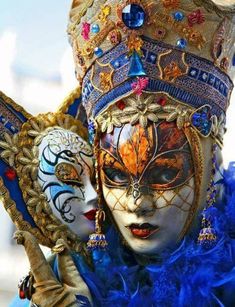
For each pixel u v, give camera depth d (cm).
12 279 351
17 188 186
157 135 175
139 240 178
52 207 187
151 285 181
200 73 176
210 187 178
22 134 188
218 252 177
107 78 178
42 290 175
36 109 345
